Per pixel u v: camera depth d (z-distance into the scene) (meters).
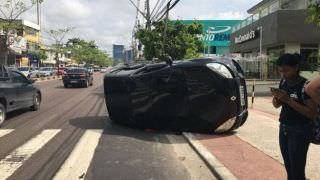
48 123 15.70
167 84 13.72
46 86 40.94
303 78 6.07
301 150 6.11
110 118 15.56
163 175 8.88
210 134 13.34
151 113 14.01
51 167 9.44
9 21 45.69
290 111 6.13
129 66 15.89
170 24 38.69
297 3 42.56
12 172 9.03
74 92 32.34
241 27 54.00
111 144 11.95
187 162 10.02
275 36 39.41
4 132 13.77
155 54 39.12
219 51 67.75
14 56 74.25
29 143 12.00
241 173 8.69
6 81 16.28
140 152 10.99
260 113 19.27
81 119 16.75
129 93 14.39
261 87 33.34
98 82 50.44
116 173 8.98
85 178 8.60
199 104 13.31
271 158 10.00
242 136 12.95
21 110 19.50
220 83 13.08
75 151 11.02
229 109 13.08
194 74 13.36
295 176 6.17
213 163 9.48
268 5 52.69
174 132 13.92
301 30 38.50
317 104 5.87
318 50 39.44
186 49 38.06
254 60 44.38
